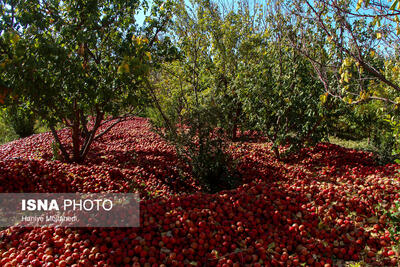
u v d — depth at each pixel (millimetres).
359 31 4617
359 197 4227
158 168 6227
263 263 3117
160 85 8680
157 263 3031
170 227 3596
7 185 4645
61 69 4105
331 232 3564
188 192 5441
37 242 3320
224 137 5484
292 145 6445
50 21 4809
